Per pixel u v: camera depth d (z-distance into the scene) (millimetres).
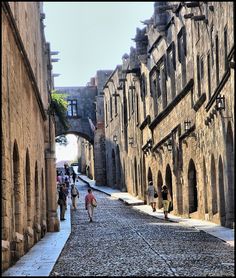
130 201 48562
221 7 25453
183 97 35312
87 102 77062
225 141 25250
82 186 73812
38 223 24281
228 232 23531
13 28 17094
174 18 37844
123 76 58781
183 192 35969
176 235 23172
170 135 38500
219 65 26391
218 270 13484
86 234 25750
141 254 17062
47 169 29094
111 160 67062
